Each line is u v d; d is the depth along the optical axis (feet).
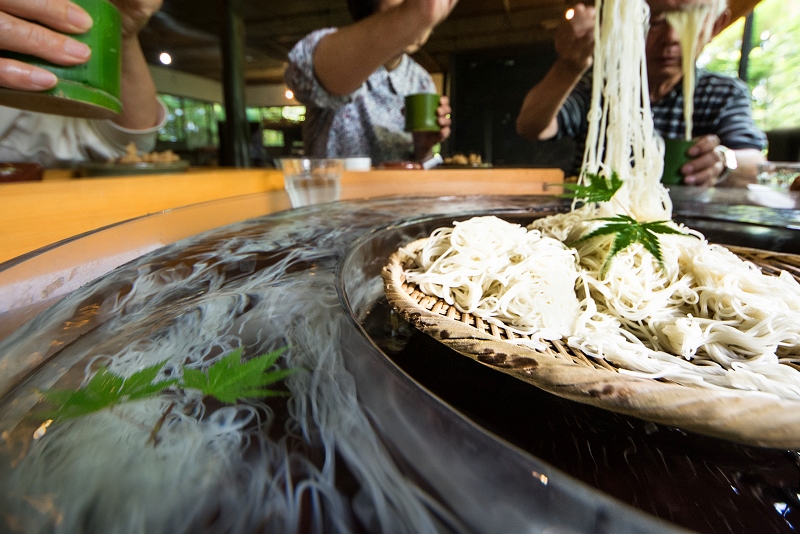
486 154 8.55
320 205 1.47
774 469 0.44
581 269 0.97
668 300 0.85
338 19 7.14
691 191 1.94
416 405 0.33
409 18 2.50
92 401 0.34
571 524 0.24
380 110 4.02
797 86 4.40
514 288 0.79
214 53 9.16
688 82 1.96
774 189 2.04
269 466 0.28
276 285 0.63
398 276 0.83
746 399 0.39
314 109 3.92
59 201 0.75
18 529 0.23
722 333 0.69
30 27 0.78
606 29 1.26
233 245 0.85
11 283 0.46
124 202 0.92
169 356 0.41
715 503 0.40
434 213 1.39
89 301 0.51
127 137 2.57
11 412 0.33
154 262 0.68
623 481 0.42
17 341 0.42
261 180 1.64
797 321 0.68
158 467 0.28
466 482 0.27
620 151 1.26
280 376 0.38
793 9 4.24
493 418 0.50
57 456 0.28
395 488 0.26
